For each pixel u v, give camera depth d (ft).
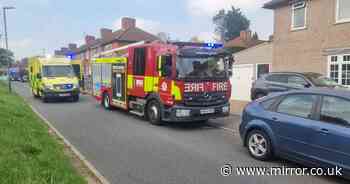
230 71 36.27
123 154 23.43
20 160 17.85
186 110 32.96
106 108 50.31
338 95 17.83
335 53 55.88
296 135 19.07
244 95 70.23
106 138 28.91
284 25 66.13
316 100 18.79
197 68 33.83
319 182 17.78
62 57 68.59
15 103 46.60
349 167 16.33
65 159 20.24
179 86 32.78
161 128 34.27
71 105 56.44
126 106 42.93
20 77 163.63
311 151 18.24
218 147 25.64
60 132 31.63
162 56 33.19
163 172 19.43
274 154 20.88
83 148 25.16
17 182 14.84
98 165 20.79
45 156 19.49
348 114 16.96
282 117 20.22
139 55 39.06
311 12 60.03
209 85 34.47
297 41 63.36
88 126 35.19
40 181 15.33
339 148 16.74
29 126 29.19
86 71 83.87
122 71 43.78
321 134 17.62
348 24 53.67
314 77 45.01
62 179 16.10
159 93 35.06
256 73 85.40
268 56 93.71
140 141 27.73
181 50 32.89
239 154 23.49
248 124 22.61
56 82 61.31
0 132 23.63
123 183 17.65
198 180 18.06
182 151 24.32
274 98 21.61
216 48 35.88
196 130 33.19
